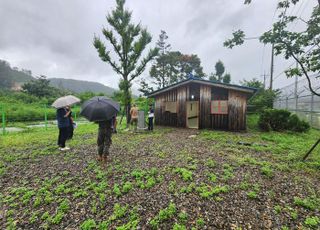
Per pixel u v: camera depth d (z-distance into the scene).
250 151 5.87
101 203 2.90
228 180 3.61
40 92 35.06
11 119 15.27
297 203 2.77
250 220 2.43
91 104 4.41
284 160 4.93
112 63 11.27
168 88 12.31
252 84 23.05
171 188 3.26
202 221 2.38
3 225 2.47
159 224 2.38
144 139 7.78
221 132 9.80
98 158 4.88
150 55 11.56
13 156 5.33
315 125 10.75
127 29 11.29
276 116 10.09
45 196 3.14
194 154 5.45
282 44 4.73
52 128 11.49
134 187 3.40
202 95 11.26
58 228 2.39
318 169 4.26
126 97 11.68
